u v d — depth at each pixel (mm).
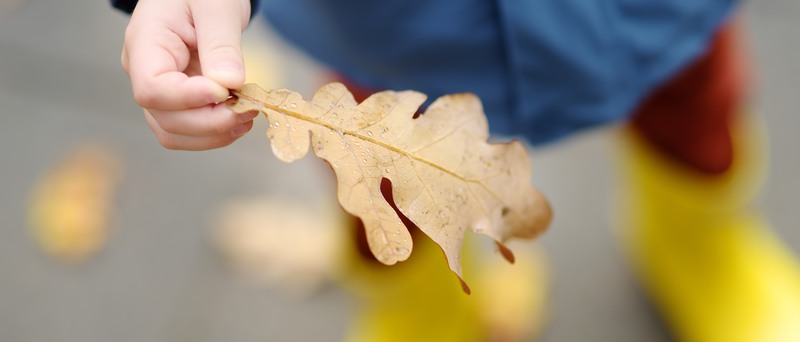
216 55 515
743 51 1152
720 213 1074
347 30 728
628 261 1308
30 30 1599
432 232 523
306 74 1477
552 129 790
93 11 1633
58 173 1407
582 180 1399
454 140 538
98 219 1359
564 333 1243
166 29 525
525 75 736
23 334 1243
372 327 1152
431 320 1093
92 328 1251
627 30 752
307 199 1383
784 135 1384
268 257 1310
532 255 1308
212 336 1246
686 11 776
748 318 1125
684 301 1188
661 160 1044
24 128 1474
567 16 716
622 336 1233
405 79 751
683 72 888
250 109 513
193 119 510
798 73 1446
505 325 1191
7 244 1339
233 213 1360
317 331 1249
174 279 1306
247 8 542
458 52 729
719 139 986
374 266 987
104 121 1482
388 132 530
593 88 753
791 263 1241
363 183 520
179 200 1393
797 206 1305
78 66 1543
